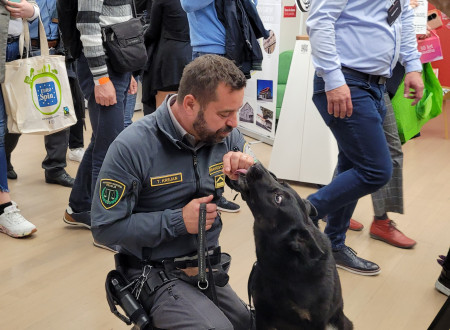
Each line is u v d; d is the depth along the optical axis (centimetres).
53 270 253
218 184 165
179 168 157
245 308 175
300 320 137
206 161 162
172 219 152
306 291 132
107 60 249
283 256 132
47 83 274
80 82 263
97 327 210
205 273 147
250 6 304
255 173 136
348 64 214
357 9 210
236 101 142
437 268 264
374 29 211
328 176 362
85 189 290
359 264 257
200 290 158
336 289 139
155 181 155
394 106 401
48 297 230
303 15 522
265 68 443
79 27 237
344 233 261
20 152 423
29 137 463
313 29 210
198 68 141
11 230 282
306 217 138
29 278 245
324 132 358
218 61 142
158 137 154
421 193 358
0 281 242
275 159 374
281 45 539
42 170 386
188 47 334
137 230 152
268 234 133
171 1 319
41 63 271
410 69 249
